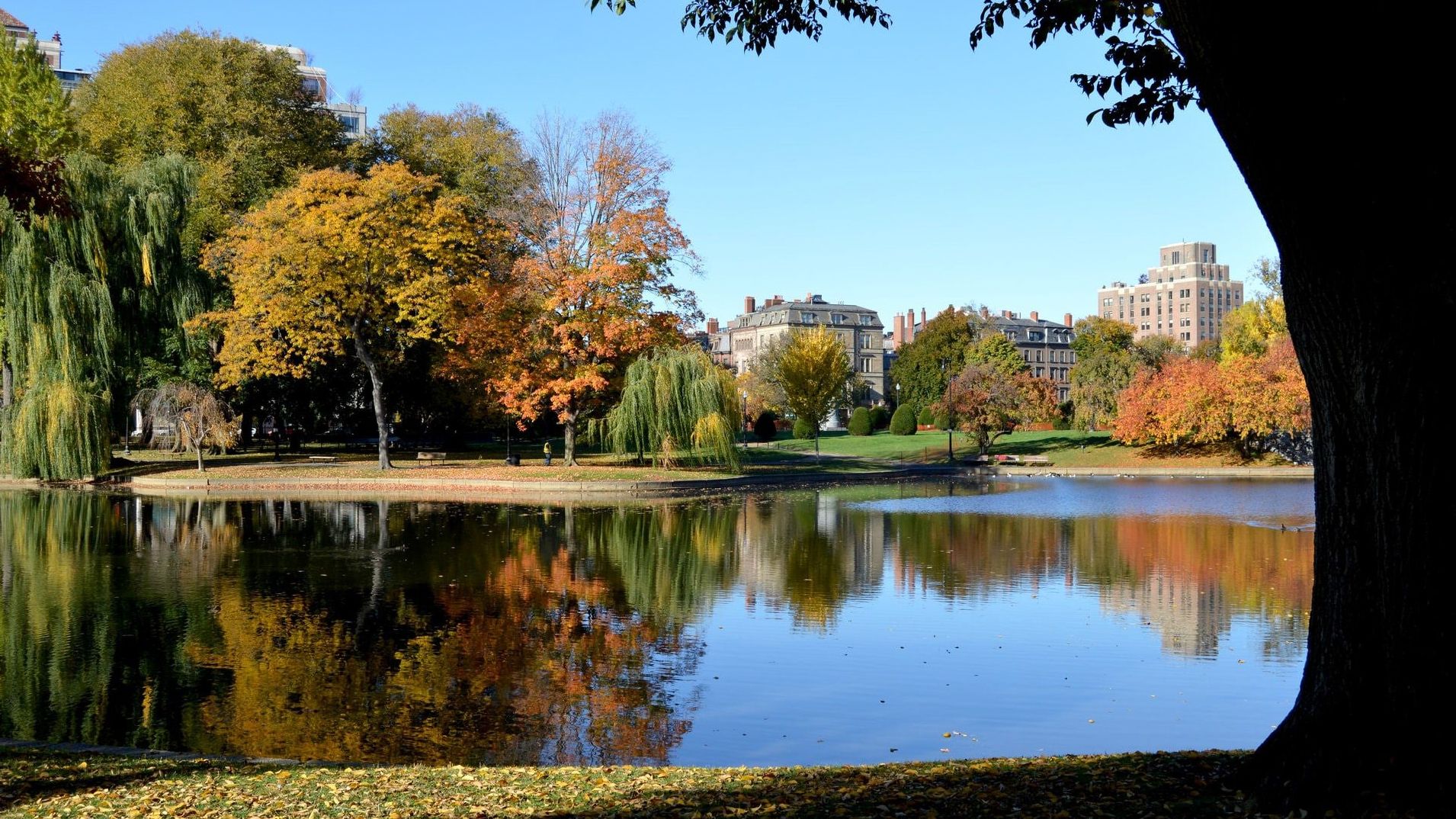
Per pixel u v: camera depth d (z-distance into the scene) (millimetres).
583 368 48438
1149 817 6211
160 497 40562
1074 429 88750
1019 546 27844
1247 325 78188
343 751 11141
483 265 50281
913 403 106188
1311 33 5352
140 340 45062
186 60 52625
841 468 60562
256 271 44188
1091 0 10406
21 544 27078
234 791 8273
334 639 16328
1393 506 5844
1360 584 6039
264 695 13250
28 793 8242
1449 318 5508
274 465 50906
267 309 44031
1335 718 6082
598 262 46906
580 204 47625
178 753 10078
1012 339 158750
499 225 49812
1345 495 6125
